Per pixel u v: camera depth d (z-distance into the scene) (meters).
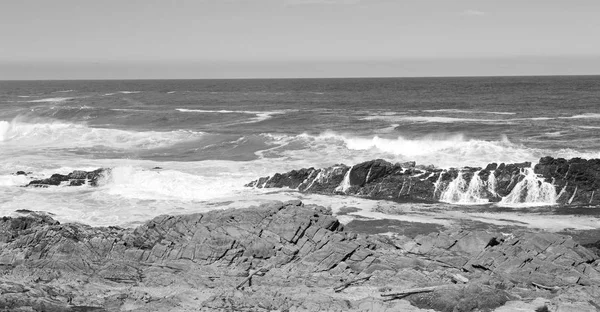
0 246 23.95
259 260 22.45
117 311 18.25
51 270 21.94
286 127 63.72
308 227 23.56
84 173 37.50
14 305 18.09
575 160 33.94
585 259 21.83
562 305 17.72
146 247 23.78
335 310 17.66
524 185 33.66
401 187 34.91
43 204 32.66
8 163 44.22
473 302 17.91
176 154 49.72
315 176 36.62
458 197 34.09
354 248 22.25
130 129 65.75
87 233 24.66
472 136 53.78
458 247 22.94
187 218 25.05
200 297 19.28
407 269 20.80
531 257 21.66
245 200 33.31
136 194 34.69
